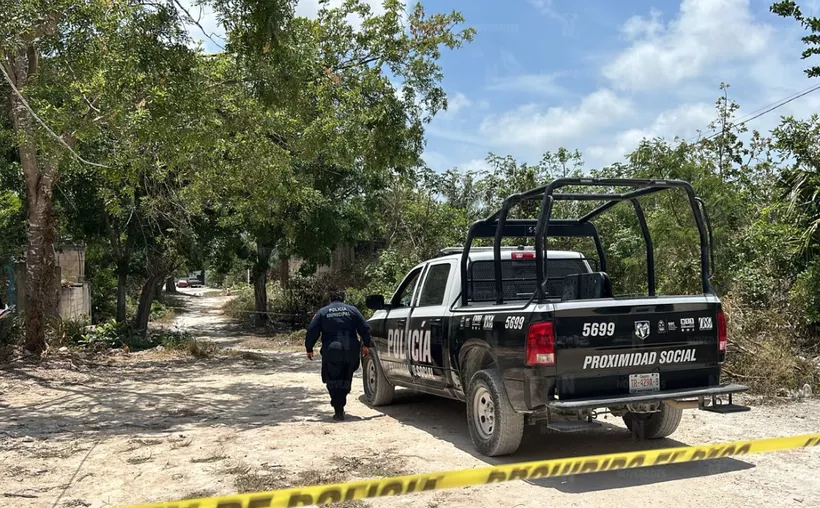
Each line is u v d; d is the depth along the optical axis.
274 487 5.63
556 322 5.70
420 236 23.30
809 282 11.57
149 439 7.43
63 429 8.04
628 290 14.12
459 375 7.00
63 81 11.30
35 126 11.14
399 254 23.22
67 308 21.69
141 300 23.61
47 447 7.12
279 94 10.84
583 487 5.55
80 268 25.14
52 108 10.54
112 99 9.88
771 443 4.80
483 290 7.48
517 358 5.91
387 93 13.66
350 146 13.35
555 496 5.34
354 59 14.42
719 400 6.21
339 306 8.57
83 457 6.72
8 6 9.66
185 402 9.85
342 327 8.42
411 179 23.34
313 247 26.05
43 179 14.02
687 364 6.12
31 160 13.76
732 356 9.79
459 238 22.12
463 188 24.94
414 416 8.62
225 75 11.98
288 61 10.65
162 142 10.96
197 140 10.31
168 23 9.85
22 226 18.45
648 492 5.40
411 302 8.34
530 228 7.43
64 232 22.33
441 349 7.32
